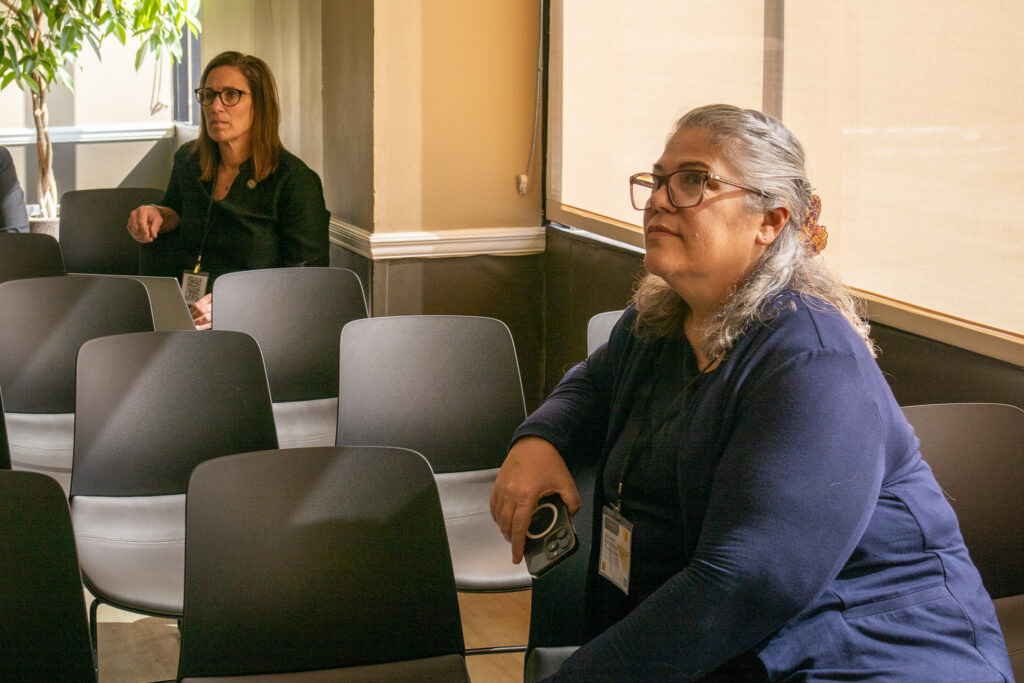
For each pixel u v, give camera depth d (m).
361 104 3.93
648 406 1.56
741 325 1.39
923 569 1.38
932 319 2.30
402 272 3.96
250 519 1.76
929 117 2.27
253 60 3.67
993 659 1.37
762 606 1.23
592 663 1.31
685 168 1.42
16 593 1.67
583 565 1.90
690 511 1.41
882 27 2.38
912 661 1.33
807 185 1.46
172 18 6.49
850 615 1.34
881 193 2.43
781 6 2.68
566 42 3.77
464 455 2.67
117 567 2.24
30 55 5.93
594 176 3.67
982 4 2.11
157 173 7.44
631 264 3.48
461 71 3.90
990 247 2.14
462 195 4.00
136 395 2.49
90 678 1.70
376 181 3.88
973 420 1.96
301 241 3.73
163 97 7.36
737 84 2.87
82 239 4.59
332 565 1.79
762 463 1.26
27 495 1.67
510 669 2.71
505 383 2.69
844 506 1.24
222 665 1.73
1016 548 1.96
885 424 1.33
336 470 1.80
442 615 1.82
